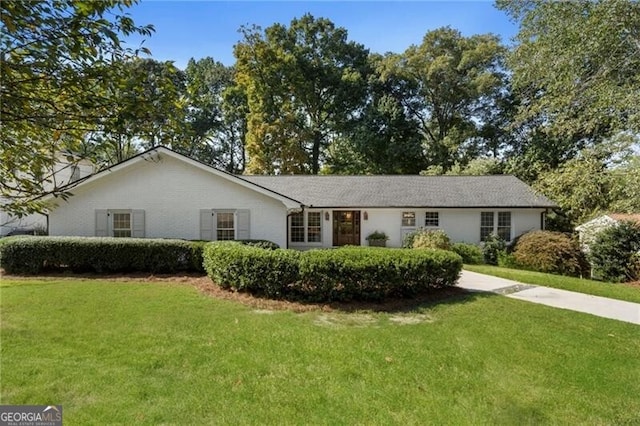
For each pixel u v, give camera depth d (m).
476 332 5.52
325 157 33.47
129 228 12.94
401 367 4.34
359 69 32.09
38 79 2.32
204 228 13.07
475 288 8.73
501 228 16.89
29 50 2.24
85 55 2.35
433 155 29.78
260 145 27.95
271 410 3.39
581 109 11.52
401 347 4.91
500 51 26.48
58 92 2.45
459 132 29.52
